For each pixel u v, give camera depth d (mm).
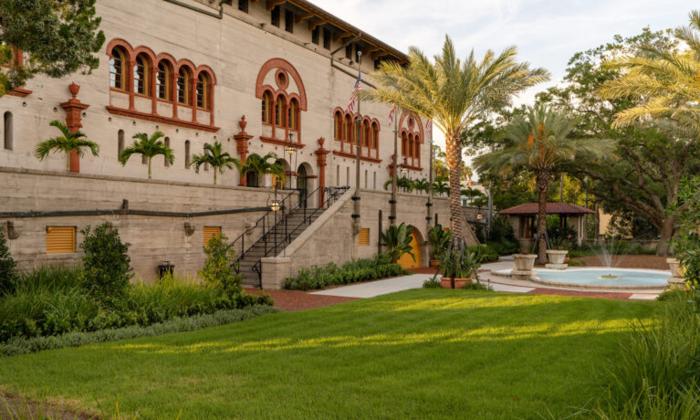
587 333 10938
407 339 10578
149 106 24688
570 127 35812
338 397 7055
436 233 33250
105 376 8094
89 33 13641
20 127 20047
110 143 22922
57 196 16641
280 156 31734
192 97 26688
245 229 23750
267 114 31359
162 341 10508
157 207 19812
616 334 10758
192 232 20922
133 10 23844
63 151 21250
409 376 8023
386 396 7098
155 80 24812
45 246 16203
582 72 40312
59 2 13344
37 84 20500
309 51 34188
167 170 25359
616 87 23375
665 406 5184
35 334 10391
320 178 34781
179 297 13414
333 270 23359
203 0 27406
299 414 6445
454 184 23125
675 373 6117
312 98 34406
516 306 14672
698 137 30750
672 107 23656
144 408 6672
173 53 25688
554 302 15352
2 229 14383
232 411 6543
